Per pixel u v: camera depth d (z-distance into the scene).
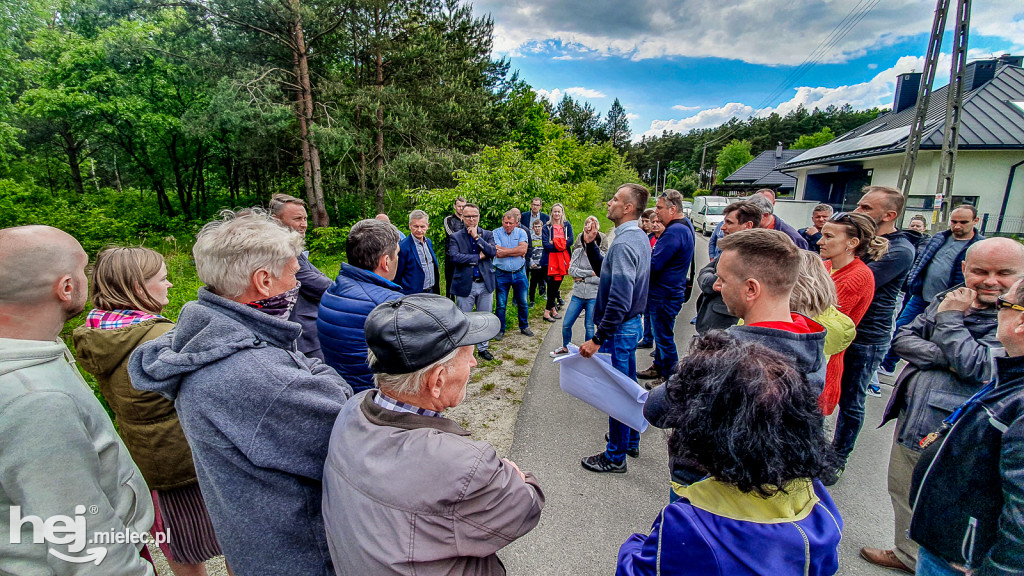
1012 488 1.05
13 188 12.70
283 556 1.18
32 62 13.18
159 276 1.82
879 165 15.41
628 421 2.47
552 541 2.33
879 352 2.71
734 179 35.06
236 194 22.97
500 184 7.64
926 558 1.42
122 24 13.53
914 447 1.93
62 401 0.99
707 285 2.88
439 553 0.91
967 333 1.75
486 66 16.39
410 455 0.93
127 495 1.19
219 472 1.14
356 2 12.06
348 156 13.94
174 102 16.08
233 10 10.87
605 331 2.53
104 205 18.28
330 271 9.84
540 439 3.26
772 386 0.93
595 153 34.97
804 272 1.98
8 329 1.04
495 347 5.21
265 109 11.29
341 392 1.27
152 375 1.13
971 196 12.57
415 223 4.32
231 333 1.16
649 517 2.50
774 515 0.95
